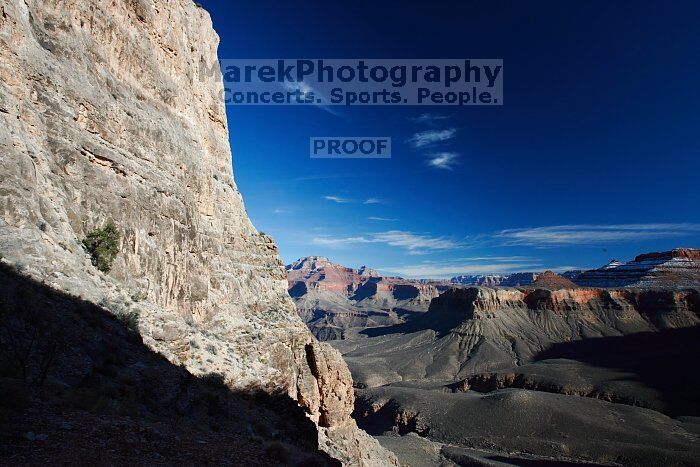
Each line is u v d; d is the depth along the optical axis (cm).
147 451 1302
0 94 2306
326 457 2697
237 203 5738
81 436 1239
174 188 3784
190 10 5381
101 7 3466
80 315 2034
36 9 2853
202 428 1836
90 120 2989
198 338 3186
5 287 1702
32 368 1487
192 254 3928
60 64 2869
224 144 5856
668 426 14375
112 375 1783
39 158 2483
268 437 2242
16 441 1107
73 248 2455
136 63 3825
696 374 18650
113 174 3070
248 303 4741
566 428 13838
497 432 14288
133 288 2927
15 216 2109
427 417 16075
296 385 4722
